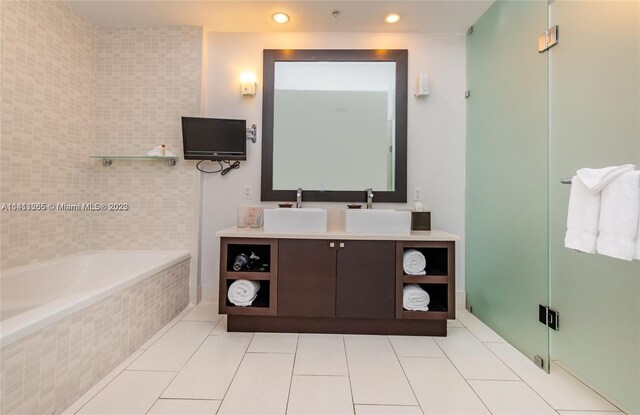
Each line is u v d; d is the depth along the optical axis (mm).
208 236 2543
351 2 2148
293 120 2539
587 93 1457
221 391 1401
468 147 2471
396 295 1966
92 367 1439
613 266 1368
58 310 1264
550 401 1367
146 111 2494
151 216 2496
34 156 2000
